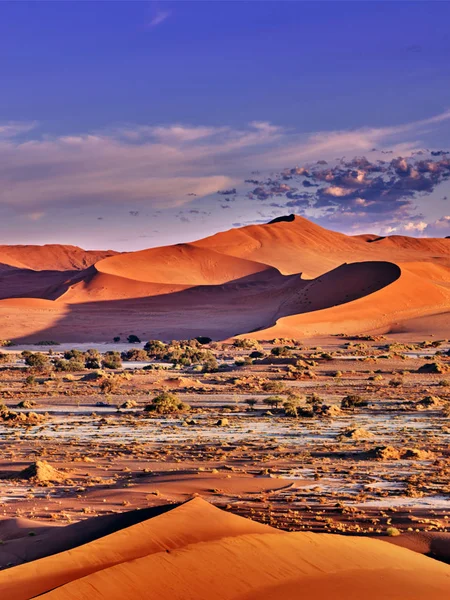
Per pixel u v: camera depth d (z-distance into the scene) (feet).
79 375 502.79
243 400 349.20
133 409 322.96
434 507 125.18
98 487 151.84
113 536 74.02
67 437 237.86
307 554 72.33
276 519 115.14
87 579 60.85
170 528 76.54
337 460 179.73
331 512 120.78
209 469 168.45
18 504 135.33
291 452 193.77
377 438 221.46
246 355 629.92
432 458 183.01
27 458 193.67
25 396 382.01
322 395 367.86
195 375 479.82
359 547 77.15
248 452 196.34
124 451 203.51
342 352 610.65
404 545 97.96
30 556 85.76
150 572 62.95
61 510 127.54
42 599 57.31
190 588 61.36
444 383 400.47
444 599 65.21
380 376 441.27
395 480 151.84
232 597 60.85
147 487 146.61
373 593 64.08
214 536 74.95
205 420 278.46
